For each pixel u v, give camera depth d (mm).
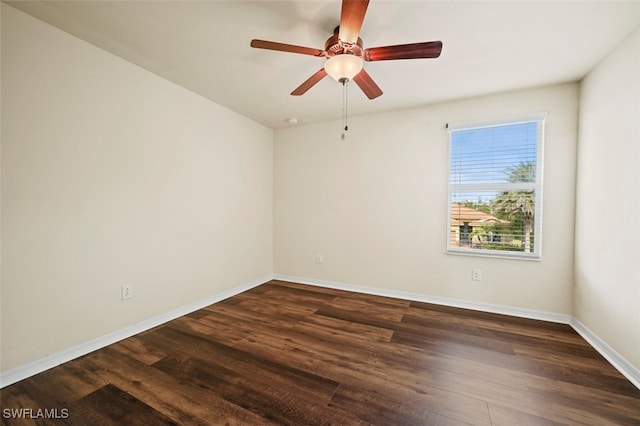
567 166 2520
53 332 1843
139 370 1807
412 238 3209
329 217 3695
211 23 1755
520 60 2111
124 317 2256
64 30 1840
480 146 2875
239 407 1474
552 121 2559
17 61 1658
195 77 2494
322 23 1746
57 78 1830
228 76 2469
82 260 1988
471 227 2941
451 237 3035
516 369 1825
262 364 1884
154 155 2465
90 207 2025
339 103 3043
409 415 1417
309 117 3531
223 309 2918
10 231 1651
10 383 1646
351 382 1690
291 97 2900
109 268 2150
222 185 3217
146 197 2408
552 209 2584
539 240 2637
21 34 1668
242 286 3539
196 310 2881
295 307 2969
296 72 2391
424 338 2266
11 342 1663
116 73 2160
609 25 1687
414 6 1555
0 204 1613
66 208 1896
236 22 1745
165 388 1626
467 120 2895
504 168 2777
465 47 1944
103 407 1467
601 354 2010
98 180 2068
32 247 1742
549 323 2557
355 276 3541
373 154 3395
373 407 1477
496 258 2812
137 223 2342
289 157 3967
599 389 1619
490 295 2854
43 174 1780
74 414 1413
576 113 2477
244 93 2830
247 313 2803
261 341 2215
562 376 1746
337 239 3650
